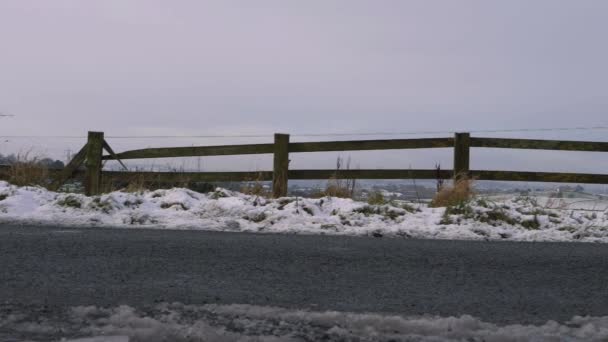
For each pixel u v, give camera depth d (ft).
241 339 7.29
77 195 24.31
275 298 9.98
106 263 12.90
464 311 9.34
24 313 8.55
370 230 19.94
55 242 15.65
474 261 14.24
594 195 29.17
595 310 9.59
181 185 34.35
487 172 32.40
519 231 20.95
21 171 32.78
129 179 35.29
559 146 32.35
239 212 23.26
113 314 8.55
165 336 7.36
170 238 17.02
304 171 33.81
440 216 23.82
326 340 7.39
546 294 10.78
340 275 12.22
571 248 16.84
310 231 20.04
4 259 13.07
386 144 32.91
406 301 10.00
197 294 10.10
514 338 7.66
